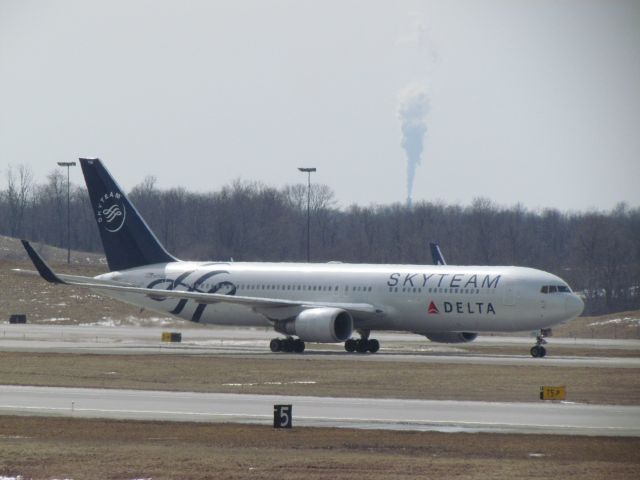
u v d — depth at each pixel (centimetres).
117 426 16275
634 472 13075
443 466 13288
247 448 14462
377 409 18338
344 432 15800
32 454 13950
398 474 12788
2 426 16262
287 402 19238
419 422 16850
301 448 14488
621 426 16562
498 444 14862
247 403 19062
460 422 16875
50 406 18625
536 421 17038
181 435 15488
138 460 13575
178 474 12750
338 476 12656
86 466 13200
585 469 13212
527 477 12712
